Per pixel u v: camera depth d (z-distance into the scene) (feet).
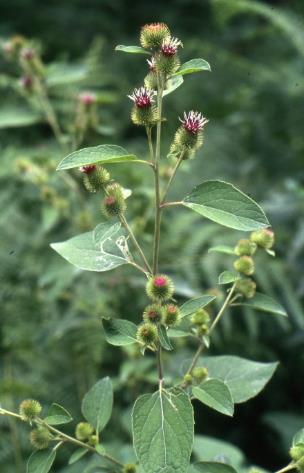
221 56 19.03
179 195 14.46
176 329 7.06
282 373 13.61
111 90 18.45
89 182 6.31
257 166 16.48
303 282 12.70
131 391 11.62
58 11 21.18
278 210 13.96
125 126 17.58
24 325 12.67
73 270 12.05
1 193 13.79
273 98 18.03
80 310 12.65
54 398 12.07
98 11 22.27
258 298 6.98
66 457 11.34
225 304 6.97
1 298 12.89
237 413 13.43
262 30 21.45
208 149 15.96
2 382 11.66
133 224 12.39
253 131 17.52
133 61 19.26
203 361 7.40
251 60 21.36
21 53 12.09
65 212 12.07
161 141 16.30
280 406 13.44
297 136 17.67
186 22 22.95
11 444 11.46
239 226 5.68
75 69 12.39
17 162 12.15
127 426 11.05
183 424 5.76
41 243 13.39
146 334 5.96
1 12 20.81
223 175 15.31
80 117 11.65
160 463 5.66
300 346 13.71
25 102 15.23
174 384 7.32
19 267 13.14
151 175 13.96
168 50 5.84
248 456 12.98
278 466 12.75
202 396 6.30
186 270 13.05
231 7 18.28
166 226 13.46
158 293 6.10
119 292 12.91
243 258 6.96
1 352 12.48
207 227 13.76
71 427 11.76
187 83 18.65
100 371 12.84
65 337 12.60
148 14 23.07
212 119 18.47
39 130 16.11
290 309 13.47
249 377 7.22
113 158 5.63
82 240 6.62
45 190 11.96
